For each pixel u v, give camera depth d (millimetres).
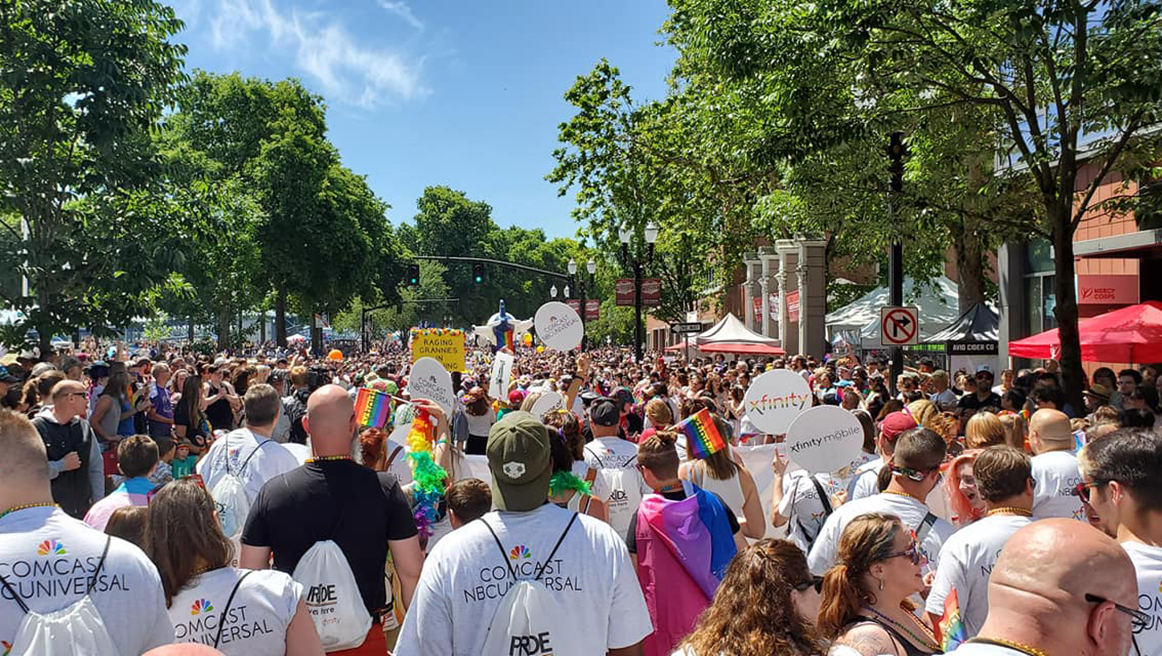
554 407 8109
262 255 45281
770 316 32906
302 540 3512
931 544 4004
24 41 13828
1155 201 11711
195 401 9836
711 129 22578
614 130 26672
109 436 9547
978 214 13273
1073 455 4527
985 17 11039
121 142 15094
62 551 2627
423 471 5352
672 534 4137
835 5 11891
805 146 13391
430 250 97625
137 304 15703
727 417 14234
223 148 50094
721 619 2529
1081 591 1764
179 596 2979
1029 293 19391
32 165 14055
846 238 18391
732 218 28672
